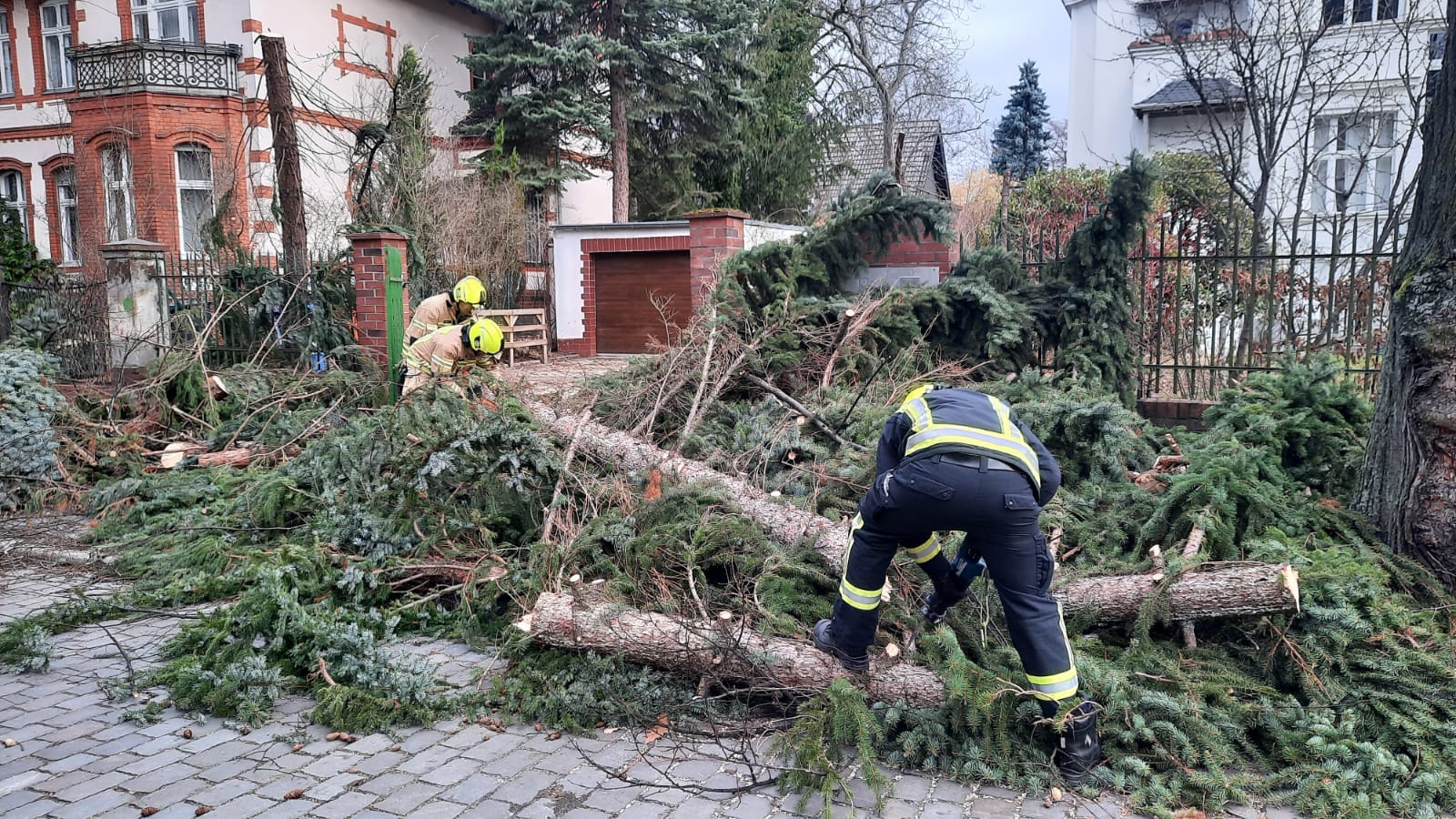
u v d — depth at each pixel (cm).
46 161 2130
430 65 2262
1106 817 306
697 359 706
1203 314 1002
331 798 311
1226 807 311
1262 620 376
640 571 450
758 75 1986
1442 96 435
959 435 319
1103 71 2192
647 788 321
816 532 462
